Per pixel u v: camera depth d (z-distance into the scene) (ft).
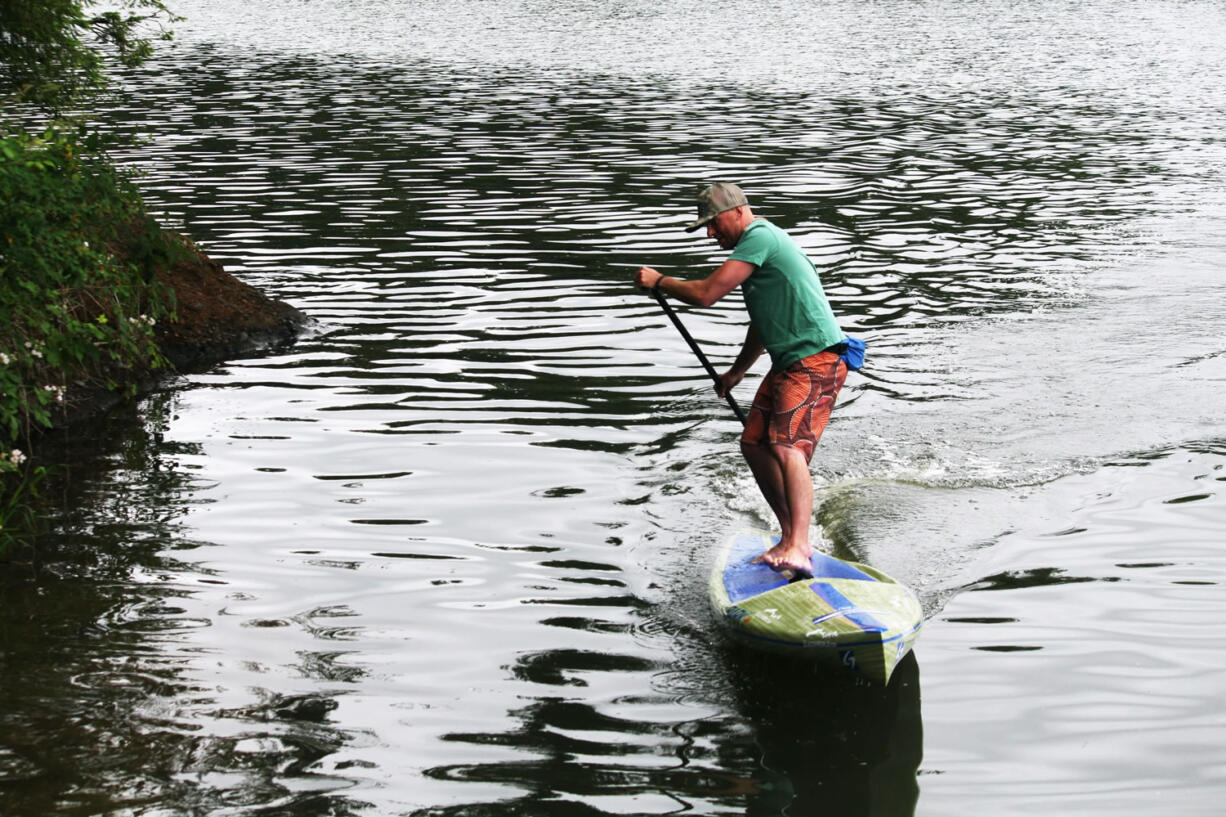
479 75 253.24
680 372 86.58
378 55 285.84
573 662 49.01
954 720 44.75
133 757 41.78
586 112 207.72
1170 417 76.74
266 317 93.71
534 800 39.88
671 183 152.56
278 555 57.67
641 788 40.63
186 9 394.11
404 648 49.73
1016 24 366.63
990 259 118.62
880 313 101.14
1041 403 79.46
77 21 93.86
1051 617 52.34
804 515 56.03
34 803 39.19
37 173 77.41
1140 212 139.13
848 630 47.29
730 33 338.54
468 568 56.85
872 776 41.37
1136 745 42.88
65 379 76.48
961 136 190.80
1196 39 332.39
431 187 148.56
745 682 47.80
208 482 66.18
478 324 96.89
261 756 42.01
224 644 49.55
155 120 190.39
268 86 231.30
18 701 44.96
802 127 196.44
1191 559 57.57
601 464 69.72
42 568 55.93
